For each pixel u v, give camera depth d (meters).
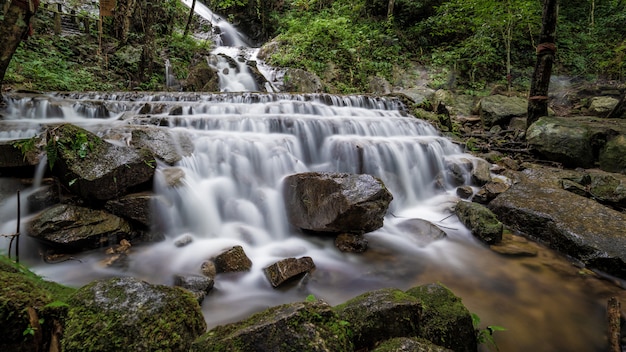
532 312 3.20
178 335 1.78
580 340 2.84
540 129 7.84
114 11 14.16
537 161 7.67
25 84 9.34
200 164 5.34
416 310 2.18
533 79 8.66
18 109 6.96
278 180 5.40
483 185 6.52
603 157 7.13
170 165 4.98
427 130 8.63
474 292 3.52
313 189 4.61
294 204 4.84
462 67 14.69
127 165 4.20
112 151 4.29
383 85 13.95
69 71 11.12
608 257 3.81
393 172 6.56
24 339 1.56
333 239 4.59
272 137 6.26
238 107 7.66
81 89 10.73
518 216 5.03
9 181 4.24
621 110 9.13
